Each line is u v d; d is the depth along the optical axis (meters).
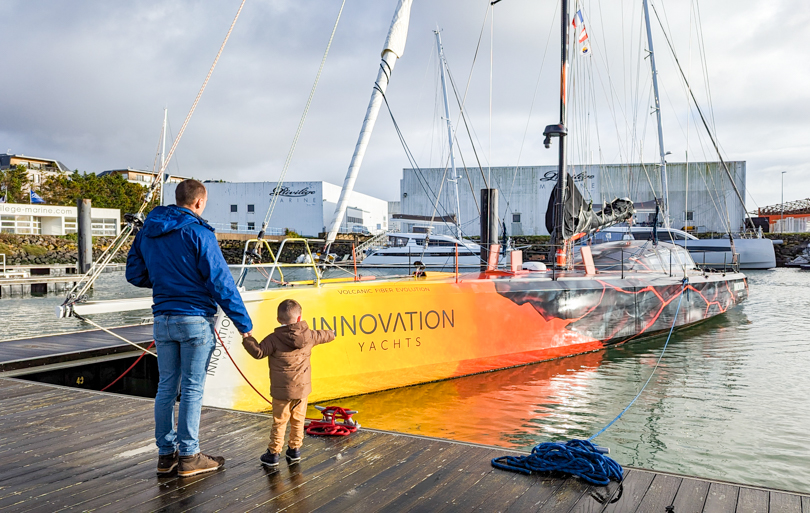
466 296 6.74
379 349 5.93
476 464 2.86
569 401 5.96
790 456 4.45
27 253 35.28
